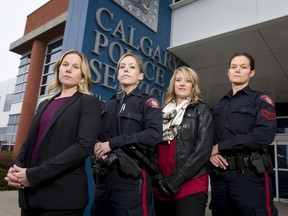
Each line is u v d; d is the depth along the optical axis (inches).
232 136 82.8
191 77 93.2
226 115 87.2
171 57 213.3
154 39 195.6
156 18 201.0
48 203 57.9
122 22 165.6
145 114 79.4
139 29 181.0
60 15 393.4
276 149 340.2
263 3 172.2
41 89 441.4
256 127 77.8
